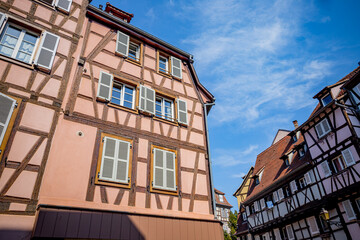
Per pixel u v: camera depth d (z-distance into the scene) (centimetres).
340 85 1471
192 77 1225
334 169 1382
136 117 904
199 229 824
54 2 912
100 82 877
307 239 1476
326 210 1359
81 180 689
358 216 1164
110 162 761
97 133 786
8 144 621
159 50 1178
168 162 885
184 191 870
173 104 1071
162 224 756
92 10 1025
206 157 1005
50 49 814
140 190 775
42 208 592
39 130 684
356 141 1240
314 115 1516
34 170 635
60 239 582
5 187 581
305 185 1558
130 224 698
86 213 645
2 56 707
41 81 752
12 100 667
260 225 1914
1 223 548
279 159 2061
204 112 1141
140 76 1021
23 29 816
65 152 702
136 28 1117
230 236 2644
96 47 956
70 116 761
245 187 2384
